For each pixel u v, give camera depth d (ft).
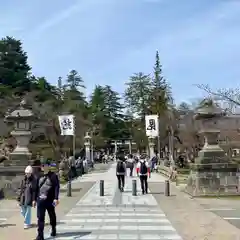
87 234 37.73
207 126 73.82
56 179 36.47
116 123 357.20
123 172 82.53
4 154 133.49
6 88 183.93
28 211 41.70
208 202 62.85
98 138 306.96
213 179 71.05
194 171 73.67
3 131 141.28
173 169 113.80
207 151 72.13
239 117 169.89
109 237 36.24
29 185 41.91
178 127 186.09
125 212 52.90
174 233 38.04
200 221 45.14
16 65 239.50
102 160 299.38
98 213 52.21
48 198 35.63
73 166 128.47
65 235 37.32
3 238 36.19
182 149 205.05
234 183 70.90
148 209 55.62
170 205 59.67
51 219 36.83
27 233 38.73
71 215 50.52
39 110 167.63
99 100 349.82
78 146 210.38
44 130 167.84
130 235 37.14
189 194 74.49
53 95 223.30
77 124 204.64
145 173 77.46
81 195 75.77
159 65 251.60
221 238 35.50
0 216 50.70
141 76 274.36
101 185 74.59
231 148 171.22
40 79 237.25
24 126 78.38
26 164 74.59
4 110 152.25
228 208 56.03
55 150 169.48
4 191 72.59
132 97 272.31
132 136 312.91
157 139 218.79
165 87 251.60
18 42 244.83
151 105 231.09
